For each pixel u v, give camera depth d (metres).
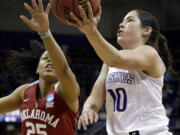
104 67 5.72
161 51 5.85
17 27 20.81
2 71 17.83
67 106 5.70
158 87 5.18
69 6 4.20
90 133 13.41
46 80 5.88
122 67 4.55
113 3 23.27
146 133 5.05
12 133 13.98
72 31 21.53
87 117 5.20
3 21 20.62
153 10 22.66
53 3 4.41
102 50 4.32
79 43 20.67
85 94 18.77
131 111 5.14
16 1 20.81
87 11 4.17
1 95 16.94
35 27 4.88
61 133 5.63
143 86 5.12
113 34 22.48
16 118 14.47
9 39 19.53
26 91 5.96
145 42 5.47
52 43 5.19
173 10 21.84
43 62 5.94
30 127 5.72
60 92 5.67
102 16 22.62
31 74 7.07
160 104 5.23
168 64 5.93
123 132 5.12
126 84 5.16
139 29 5.32
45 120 5.64
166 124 5.21
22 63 7.04
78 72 19.91
